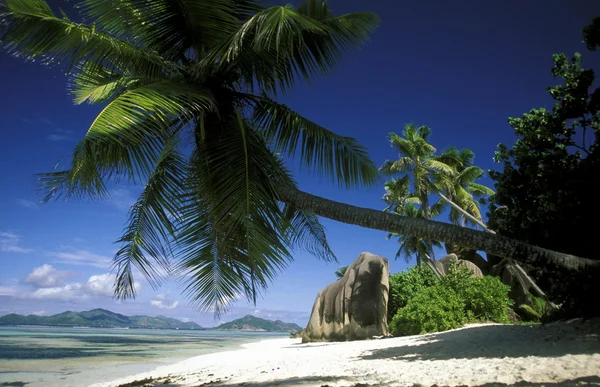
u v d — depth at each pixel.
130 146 6.83
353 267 28.69
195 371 13.59
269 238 6.63
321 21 7.67
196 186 7.65
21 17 6.38
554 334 10.15
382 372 8.31
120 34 7.80
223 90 7.81
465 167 34.09
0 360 20.30
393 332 22.45
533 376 6.43
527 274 18.33
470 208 32.97
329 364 10.89
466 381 6.50
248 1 7.98
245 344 43.09
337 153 8.27
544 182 11.48
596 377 5.85
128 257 7.96
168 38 8.12
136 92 6.04
